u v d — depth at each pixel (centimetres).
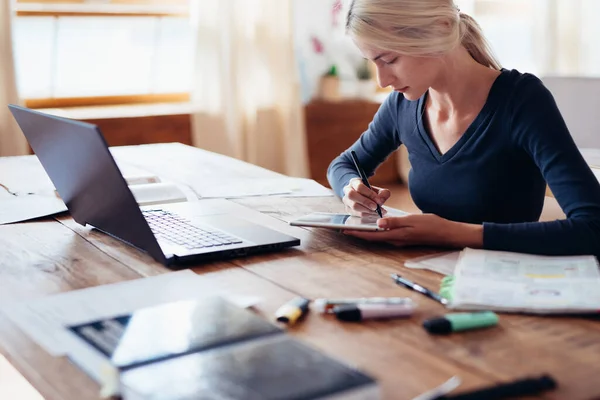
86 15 345
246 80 360
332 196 170
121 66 366
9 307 98
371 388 66
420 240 126
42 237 138
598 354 82
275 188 177
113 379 71
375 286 107
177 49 378
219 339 77
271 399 63
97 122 326
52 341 84
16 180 189
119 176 109
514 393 72
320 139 411
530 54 441
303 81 409
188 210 152
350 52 418
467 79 150
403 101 170
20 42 337
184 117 352
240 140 363
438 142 160
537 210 154
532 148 140
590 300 95
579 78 234
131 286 105
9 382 209
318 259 121
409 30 136
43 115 120
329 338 87
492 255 117
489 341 86
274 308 98
